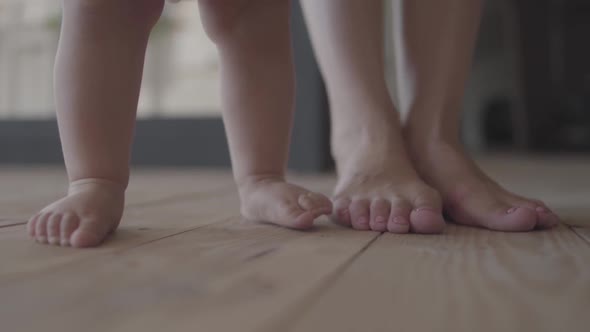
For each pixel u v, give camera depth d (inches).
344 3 26.5
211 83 80.7
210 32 23.6
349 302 12.9
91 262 16.1
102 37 19.2
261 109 23.7
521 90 146.6
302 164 66.2
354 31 26.5
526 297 13.3
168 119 75.9
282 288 13.9
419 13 26.7
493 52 170.2
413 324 11.7
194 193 39.5
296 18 65.3
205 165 75.2
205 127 74.7
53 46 85.8
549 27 141.3
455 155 25.3
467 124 184.5
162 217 25.6
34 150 83.1
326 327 11.5
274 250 18.0
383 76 27.1
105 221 18.9
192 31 80.8
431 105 26.4
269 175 24.3
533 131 145.9
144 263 16.1
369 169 24.3
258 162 24.1
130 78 19.8
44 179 56.3
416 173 24.5
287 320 11.9
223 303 12.8
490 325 11.7
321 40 27.6
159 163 76.9
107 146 19.7
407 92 27.7
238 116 23.9
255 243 19.2
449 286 14.1
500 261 16.7
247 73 23.5
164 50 81.5
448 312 12.3
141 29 20.1
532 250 18.4
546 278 14.8
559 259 17.0
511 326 11.6
